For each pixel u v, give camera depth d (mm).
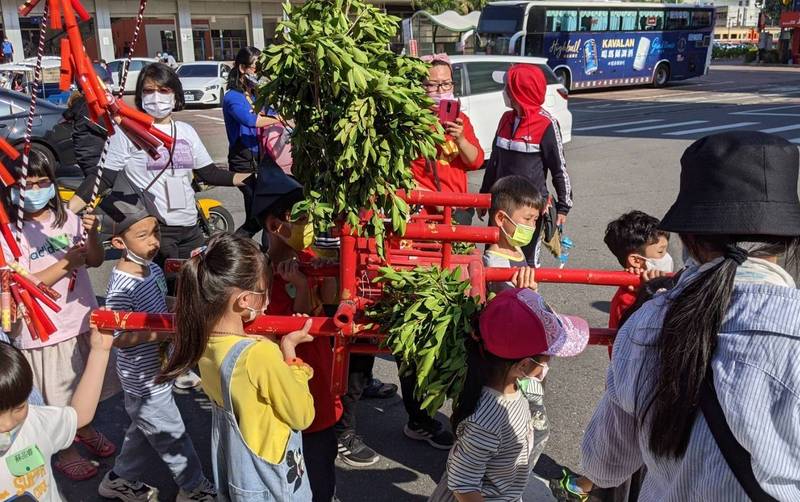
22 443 2004
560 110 11602
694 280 1309
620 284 2557
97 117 2396
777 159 1261
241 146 5387
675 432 1278
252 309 2068
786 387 1157
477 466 2041
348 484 3279
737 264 1267
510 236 3137
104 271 6324
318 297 2689
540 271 2584
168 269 2975
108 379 3203
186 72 21672
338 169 2043
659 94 23750
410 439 3652
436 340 2004
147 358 2773
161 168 3953
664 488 1374
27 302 2414
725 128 14734
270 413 1976
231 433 1997
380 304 2227
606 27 23531
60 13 2285
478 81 10852
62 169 9508
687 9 25969
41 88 13578
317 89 2014
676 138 13742
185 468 2953
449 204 2582
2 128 9188
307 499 2102
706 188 1300
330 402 2494
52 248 3014
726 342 1229
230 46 32500
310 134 2070
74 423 2174
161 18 30078
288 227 2562
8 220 2662
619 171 10766
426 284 2154
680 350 1263
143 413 2832
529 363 1989
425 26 19781
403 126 2053
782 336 1176
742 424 1183
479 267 2533
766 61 44438
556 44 22312
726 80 29891
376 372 4453
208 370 2033
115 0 28562
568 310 5422
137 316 2258
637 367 1370
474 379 2012
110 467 3406
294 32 1963
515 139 4395
